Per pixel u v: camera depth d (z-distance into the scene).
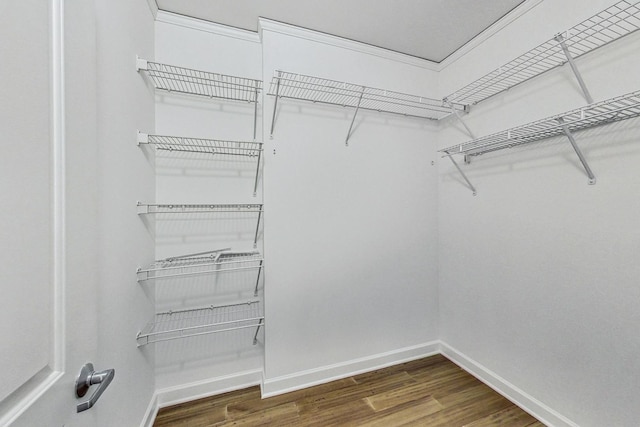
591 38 1.23
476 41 1.81
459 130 1.99
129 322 1.22
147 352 1.45
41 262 0.46
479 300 1.84
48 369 0.47
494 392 1.68
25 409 0.40
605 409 1.19
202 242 1.67
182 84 1.61
